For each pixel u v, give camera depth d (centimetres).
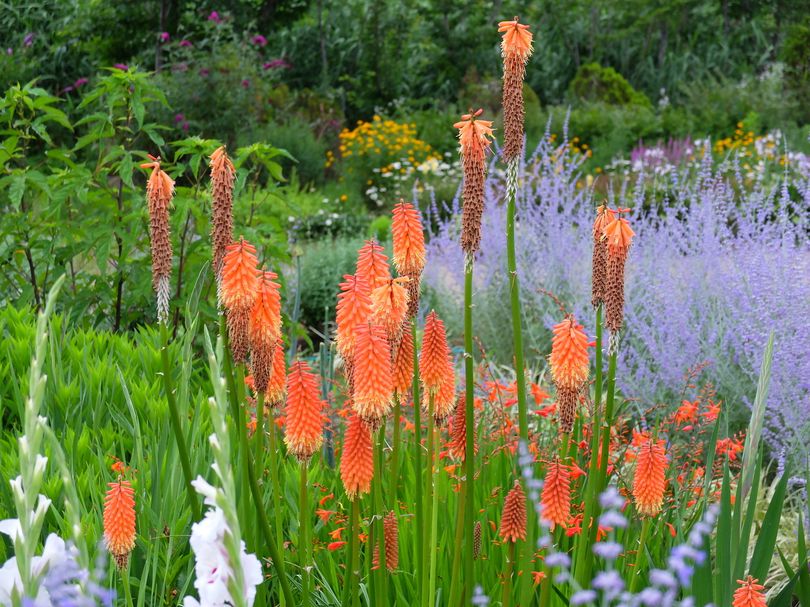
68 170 545
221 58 1497
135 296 522
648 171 1315
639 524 303
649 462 238
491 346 750
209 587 143
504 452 328
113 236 530
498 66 2359
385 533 241
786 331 522
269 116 1681
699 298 625
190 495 222
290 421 227
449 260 820
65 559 147
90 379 385
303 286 905
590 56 2414
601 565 271
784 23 2434
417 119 1912
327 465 392
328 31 2327
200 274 249
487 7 2466
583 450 318
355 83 2272
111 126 538
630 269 658
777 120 1767
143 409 384
